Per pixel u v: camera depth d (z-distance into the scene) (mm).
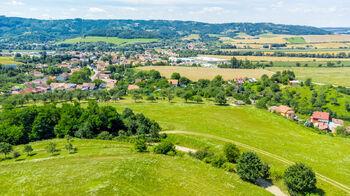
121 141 78250
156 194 46062
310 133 92500
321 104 148750
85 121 84250
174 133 87625
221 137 83875
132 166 55062
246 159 56438
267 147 76250
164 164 58719
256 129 93688
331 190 53219
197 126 94562
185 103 136625
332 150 75250
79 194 42906
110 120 87188
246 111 116625
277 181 57219
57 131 80938
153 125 86438
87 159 59250
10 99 134750
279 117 110375
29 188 44562
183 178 52594
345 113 140500
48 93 154375
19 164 55906
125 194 44344
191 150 76500
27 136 78500
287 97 169125
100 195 43031
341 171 61812
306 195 50094
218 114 111500
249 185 53031
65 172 50875
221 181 53250
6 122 79875
